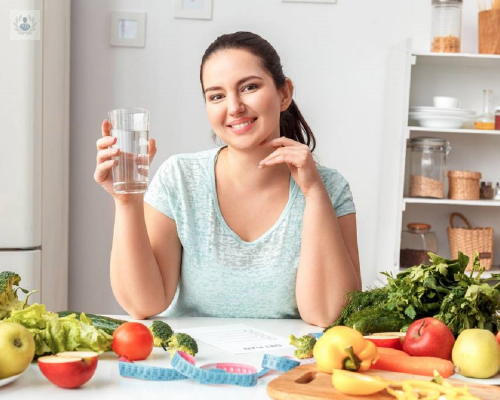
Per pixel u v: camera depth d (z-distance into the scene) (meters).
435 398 0.93
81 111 3.12
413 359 1.10
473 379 1.09
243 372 1.11
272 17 3.11
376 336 1.22
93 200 3.14
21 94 2.50
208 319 1.58
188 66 3.12
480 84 3.17
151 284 1.57
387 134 3.06
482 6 3.13
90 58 3.11
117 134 1.27
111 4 3.09
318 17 3.11
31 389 1.01
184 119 3.14
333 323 1.45
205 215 1.66
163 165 1.74
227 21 3.11
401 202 2.88
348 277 1.58
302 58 3.12
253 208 1.66
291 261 1.65
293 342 1.20
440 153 3.03
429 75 3.16
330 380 1.03
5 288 1.22
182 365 1.06
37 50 2.51
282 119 1.78
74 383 1.01
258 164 1.62
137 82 3.12
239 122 1.51
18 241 2.52
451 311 1.24
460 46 3.09
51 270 2.75
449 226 3.19
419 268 1.32
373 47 3.12
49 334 1.11
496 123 2.96
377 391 0.97
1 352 1.00
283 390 0.98
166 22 3.11
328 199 1.59
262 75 1.51
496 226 3.23
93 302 3.16
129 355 1.15
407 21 3.11
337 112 3.13
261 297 1.66
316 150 3.15
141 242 1.55
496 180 3.21
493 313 1.29
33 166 2.52
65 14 2.90
